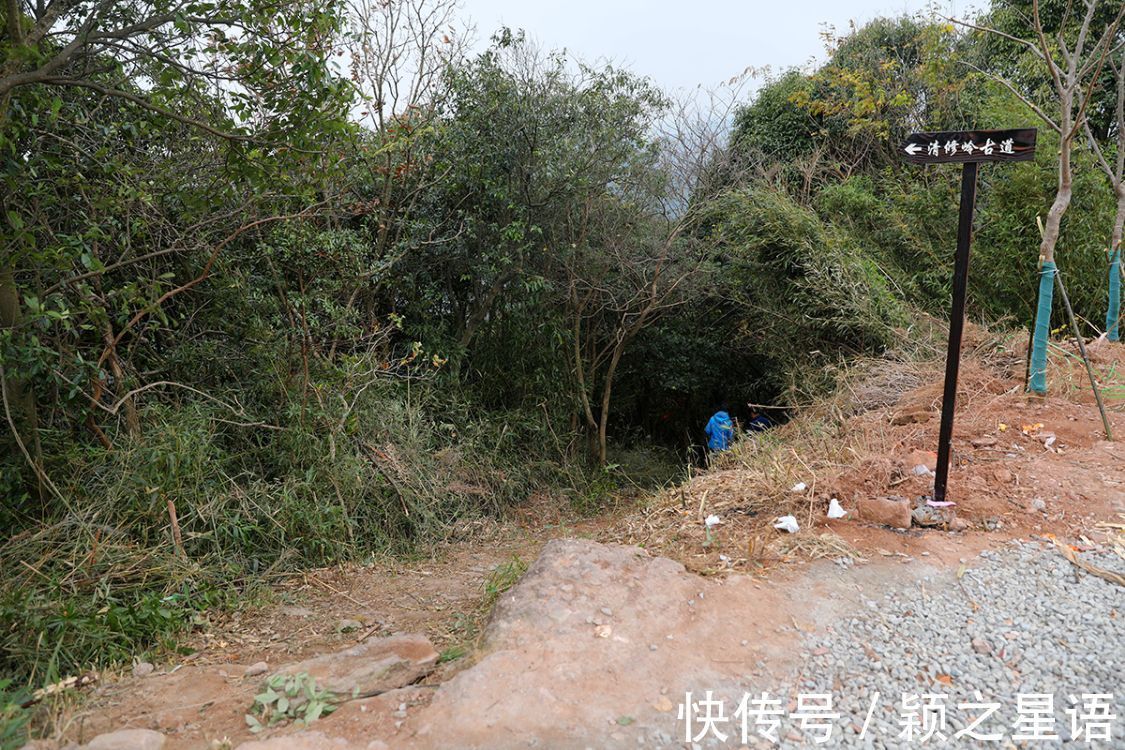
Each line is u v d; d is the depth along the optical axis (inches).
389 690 104.9
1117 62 345.7
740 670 104.0
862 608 120.0
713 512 161.0
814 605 120.6
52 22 154.0
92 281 194.2
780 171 386.0
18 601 128.9
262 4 157.5
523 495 303.4
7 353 152.9
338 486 214.1
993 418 191.9
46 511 171.3
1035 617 116.1
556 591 123.1
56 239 174.7
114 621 131.9
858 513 149.8
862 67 413.4
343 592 182.2
